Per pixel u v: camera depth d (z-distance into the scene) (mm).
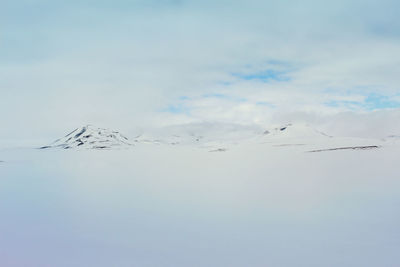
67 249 14266
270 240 14945
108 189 31656
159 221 18984
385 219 17672
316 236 15203
